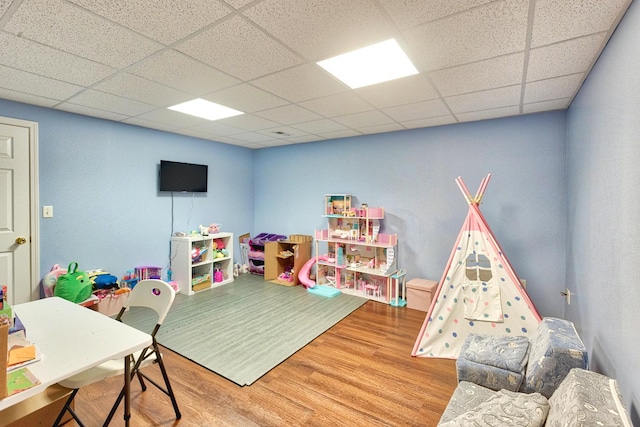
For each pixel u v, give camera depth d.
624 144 1.49
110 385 2.21
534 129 3.33
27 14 1.57
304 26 1.68
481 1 1.46
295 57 2.05
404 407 2.01
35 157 3.10
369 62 2.12
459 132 3.77
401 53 1.99
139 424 1.83
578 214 2.57
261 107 3.14
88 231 3.54
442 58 2.04
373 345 2.86
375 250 4.38
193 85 2.54
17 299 3.02
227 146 5.25
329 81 2.45
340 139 4.73
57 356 1.30
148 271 4.06
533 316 2.40
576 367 1.51
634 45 1.37
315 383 2.26
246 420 1.88
